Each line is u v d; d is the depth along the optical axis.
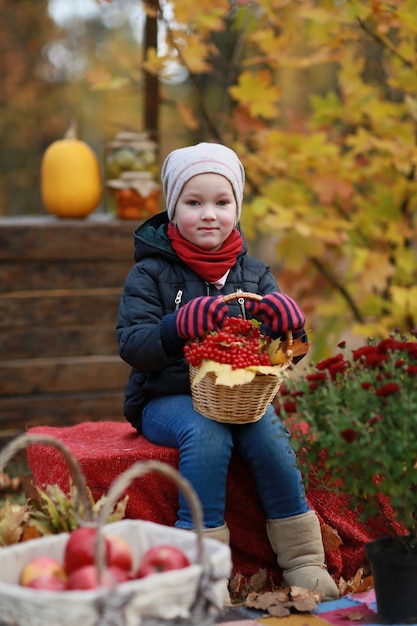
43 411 5.31
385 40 5.23
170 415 3.40
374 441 2.73
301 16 5.19
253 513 3.46
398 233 5.61
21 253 5.26
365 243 5.82
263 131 5.50
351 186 5.52
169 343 3.31
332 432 2.86
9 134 12.73
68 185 5.41
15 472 5.05
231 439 3.29
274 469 3.30
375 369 2.97
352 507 3.09
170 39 5.25
